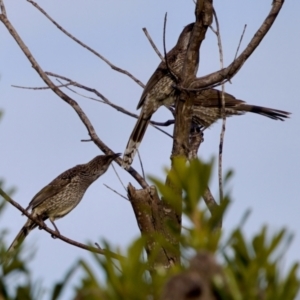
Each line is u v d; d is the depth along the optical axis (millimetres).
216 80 10180
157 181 3473
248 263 3166
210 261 3102
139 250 3230
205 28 10062
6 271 3352
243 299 3053
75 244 12156
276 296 3070
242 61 10148
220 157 9547
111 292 3158
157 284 3234
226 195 3406
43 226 12375
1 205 3764
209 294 3008
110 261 3193
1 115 4508
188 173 3414
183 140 10125
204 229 3387
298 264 3088
